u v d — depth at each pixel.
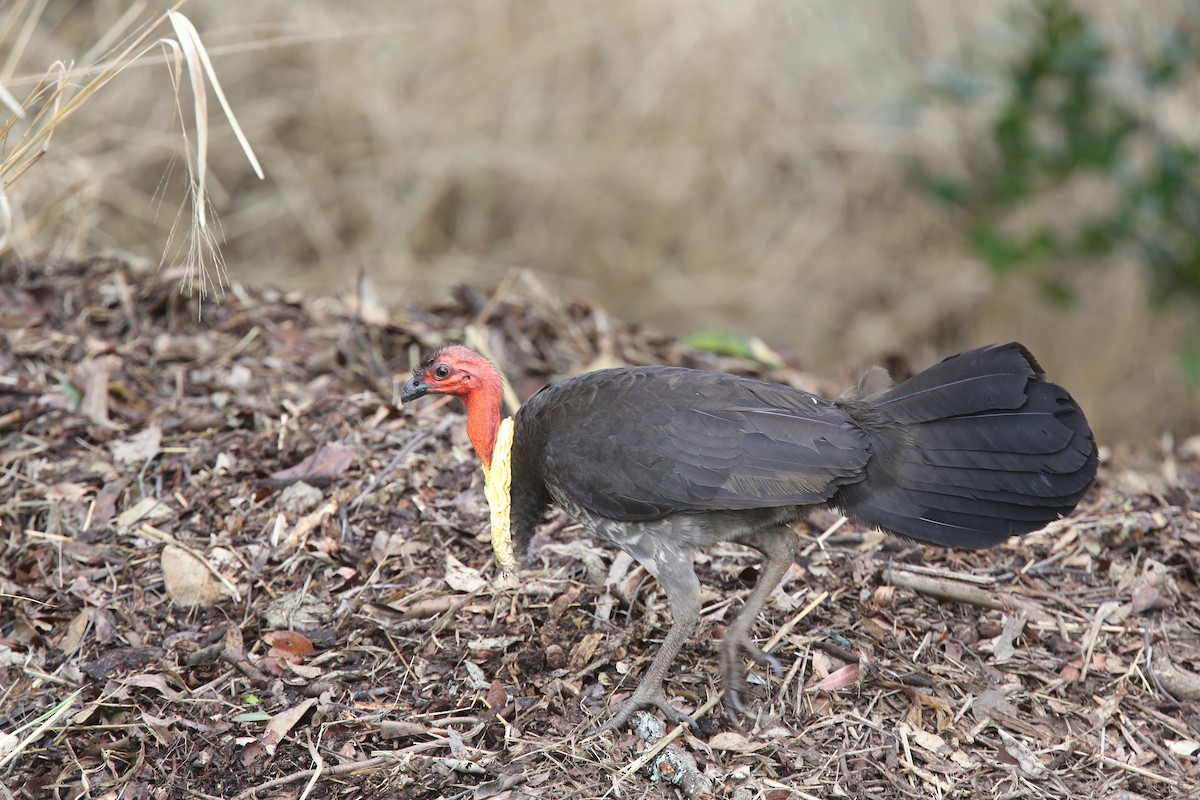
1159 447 11.57
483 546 8.66
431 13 18.14
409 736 6.99
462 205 18.19
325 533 8.61
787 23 18.41
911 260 18.23
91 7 17.30
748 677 7.52
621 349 11.80
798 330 18.20
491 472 7.83
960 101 15.52
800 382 11.81
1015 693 7.44
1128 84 15.86
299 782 6.70
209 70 7.27
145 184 17.12
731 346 12.30
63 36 16.70
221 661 7.57
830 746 7.00
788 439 7.05
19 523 8.72
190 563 8.22
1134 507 9.37
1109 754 7.00
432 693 7.37
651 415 7.25
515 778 6.61
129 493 8.98
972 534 6.85
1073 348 17.77
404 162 17.91
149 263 12.98
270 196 17.86
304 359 10.87
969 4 18.41
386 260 17.58
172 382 10.40
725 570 8.59
